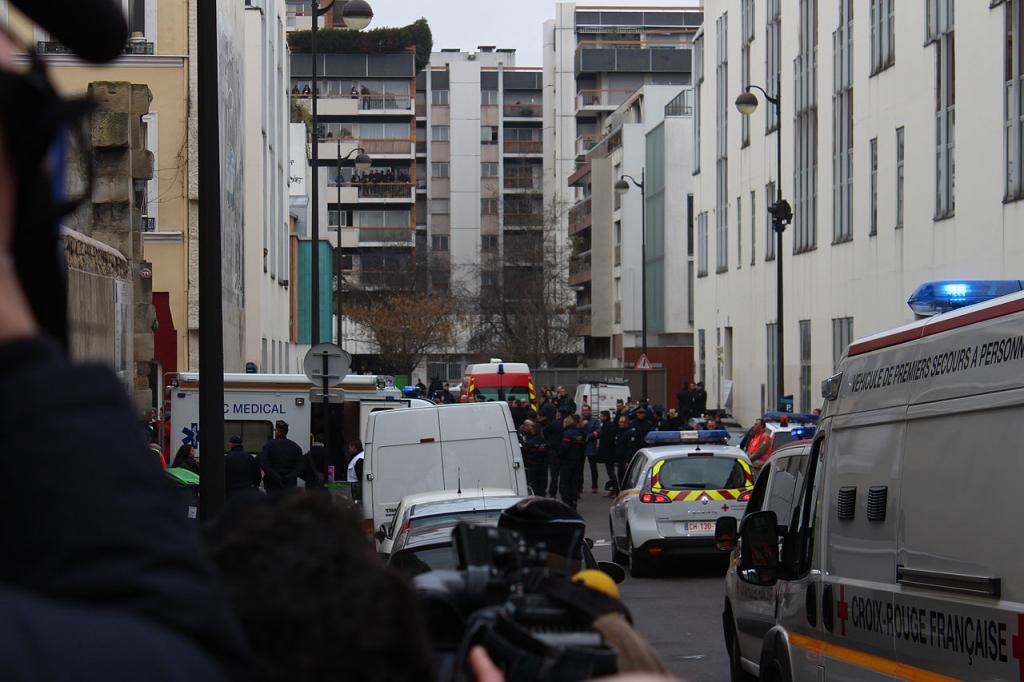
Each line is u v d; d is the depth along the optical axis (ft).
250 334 142.20
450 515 38.32
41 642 2.90
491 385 154.92
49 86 3.06
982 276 99.14
